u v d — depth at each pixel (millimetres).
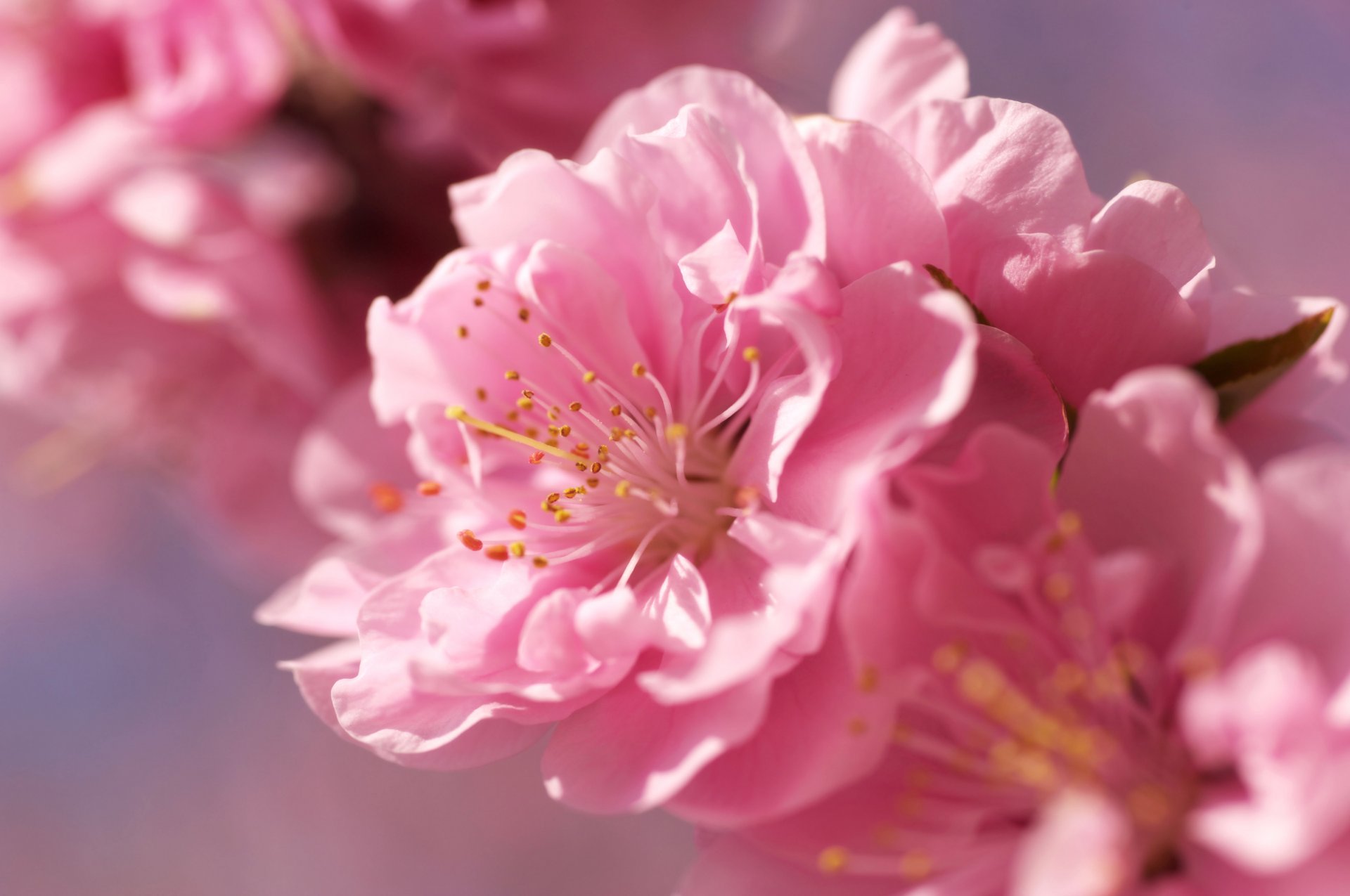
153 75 216
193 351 230
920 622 163
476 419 178
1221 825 155
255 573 343
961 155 175
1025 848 161
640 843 351
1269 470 159
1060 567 163
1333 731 154
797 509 169
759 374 175
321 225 225
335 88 222
